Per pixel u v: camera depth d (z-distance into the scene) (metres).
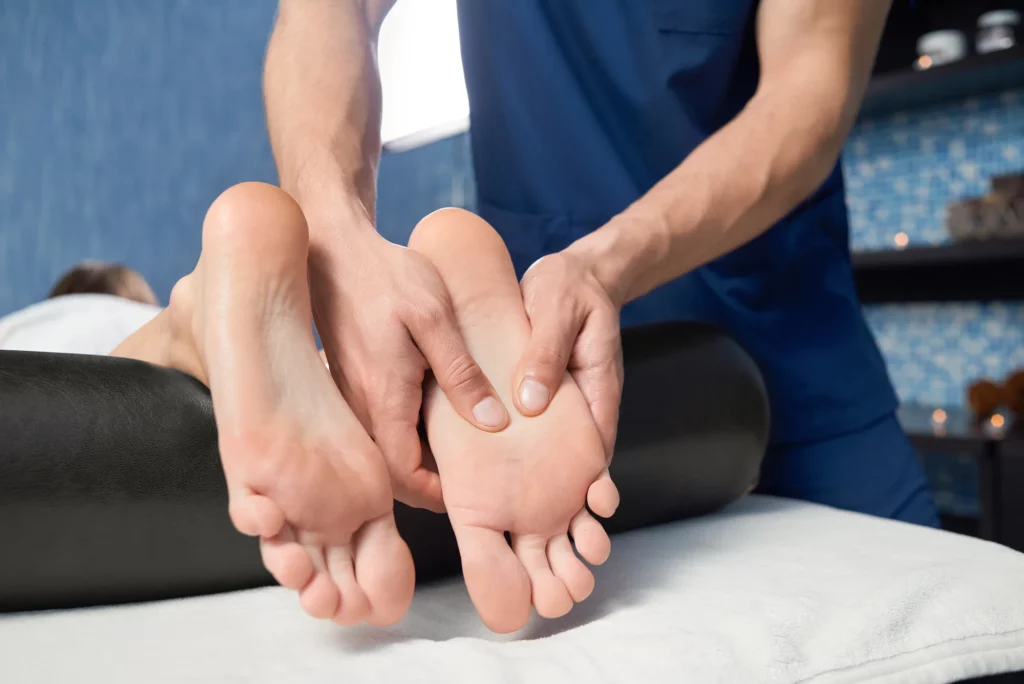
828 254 0.94
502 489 0.57
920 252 2.07
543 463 0.57
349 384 0.62
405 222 2.33
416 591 0.65
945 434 1.86
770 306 0.92
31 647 0.52
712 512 0.80
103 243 2.87
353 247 0.64
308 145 0.74
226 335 0.56
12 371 0.57
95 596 0.58
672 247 0.74
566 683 0.49
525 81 1.00
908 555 0.66
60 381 0.57
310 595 0.52
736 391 0.76
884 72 2.33
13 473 0.54
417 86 1.79
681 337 0.77
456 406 0.59
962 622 0.57
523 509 0.56
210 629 0.55
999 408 1.97
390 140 1.87
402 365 0.60
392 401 0.60
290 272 0.59
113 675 0.49
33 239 3.05
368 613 0.53
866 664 0.54
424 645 0.52
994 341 2.16
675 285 0.93
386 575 0.53
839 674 0.53
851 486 0.92
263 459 0.53
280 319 0.58
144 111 2.76
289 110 0.78
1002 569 0.63
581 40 0.96
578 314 0.63
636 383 0.72
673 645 0.52
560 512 0.57
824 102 0.82
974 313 2.20
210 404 0.61
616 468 0.69
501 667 0.50
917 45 2.29
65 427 0.56
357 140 0.78
